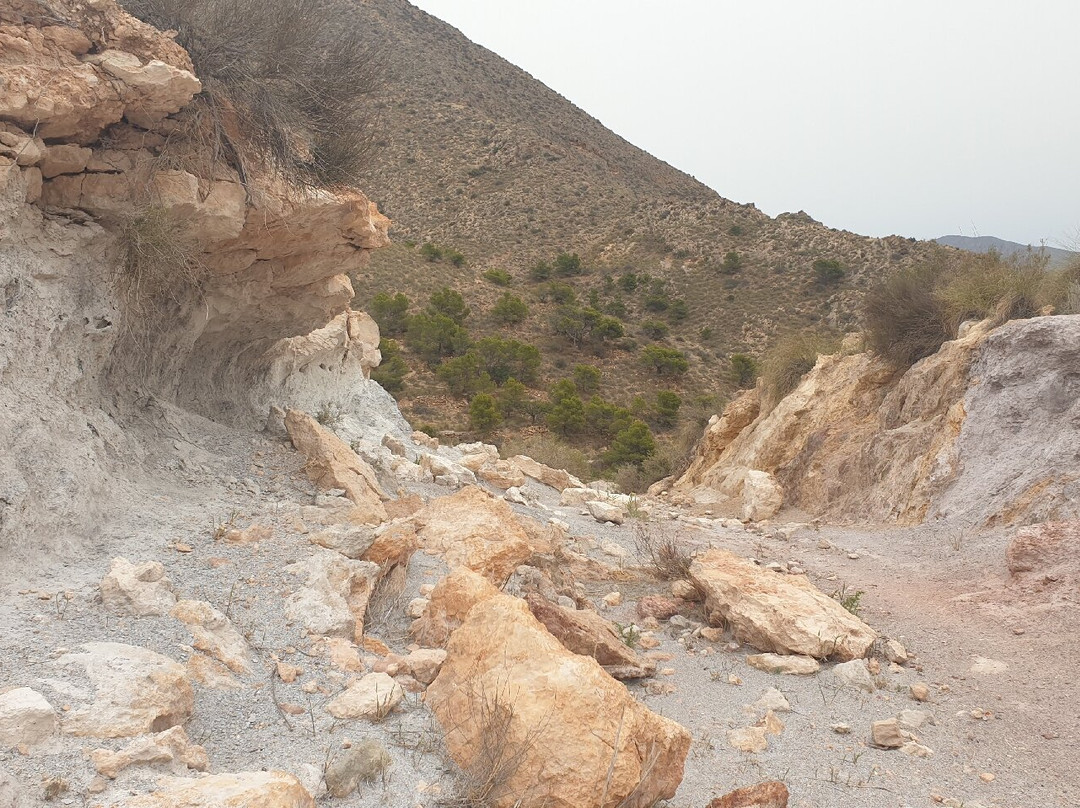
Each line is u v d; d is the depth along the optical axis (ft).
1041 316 37.55
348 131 25.38
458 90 337.93
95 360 19.72
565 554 26.71
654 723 11.21
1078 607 20.92
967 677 18.35
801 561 30.12
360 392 44.16
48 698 9.97
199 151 20.72
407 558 19.69
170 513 18.54
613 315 208.64
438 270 216.95
